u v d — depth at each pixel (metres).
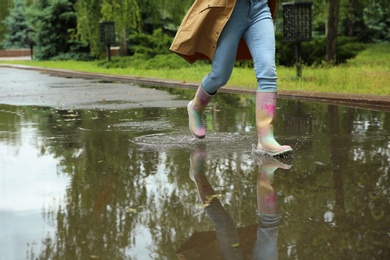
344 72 14.22
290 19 13.23
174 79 16.17
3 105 9.45
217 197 3.41
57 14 35.06
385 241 2.58
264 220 2.94
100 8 28.23
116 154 4.86
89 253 2.49
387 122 6.64
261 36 4.86
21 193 3.56
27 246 2.59
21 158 4.73
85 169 4.27
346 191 3.50
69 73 22.34
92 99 10.44
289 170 4.14
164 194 3.50
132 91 12.32
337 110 8.02
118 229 2.82
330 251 2.46
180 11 25.55
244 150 4.98
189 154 4.81
